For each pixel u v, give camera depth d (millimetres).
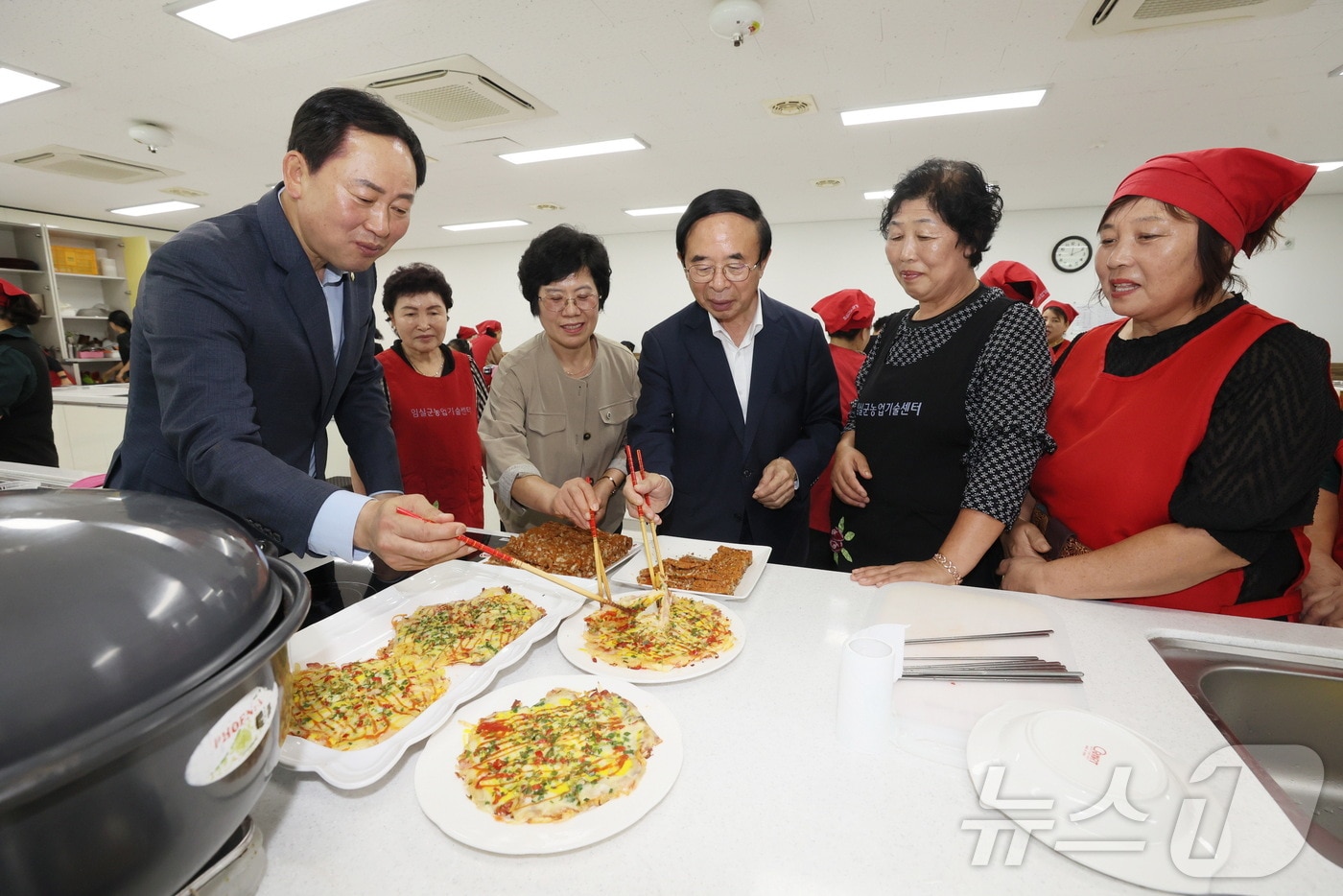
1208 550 1037
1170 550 1056
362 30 3223
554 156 5488
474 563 1341
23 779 333
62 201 6934
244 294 1059
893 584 1171
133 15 3062
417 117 4434
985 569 1545
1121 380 1209
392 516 870
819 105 4316
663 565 1333
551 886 573
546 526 1599
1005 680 873
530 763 696
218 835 468
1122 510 1172
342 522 898
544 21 3176
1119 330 1318
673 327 1748
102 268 8219
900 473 1486
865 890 564
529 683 872
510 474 1742
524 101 4188
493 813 635
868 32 3314
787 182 6418
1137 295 1118
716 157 5535
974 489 1269
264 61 3541
